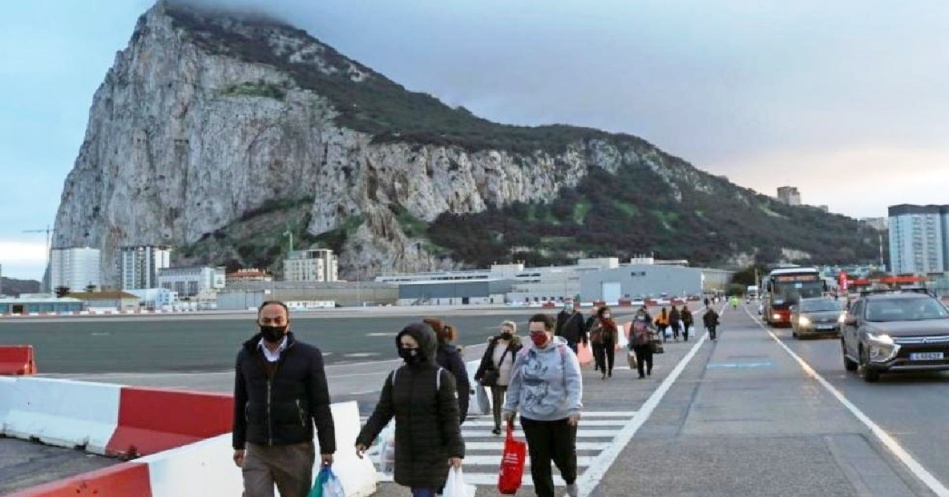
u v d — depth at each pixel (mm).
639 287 138500
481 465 10477
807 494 8172
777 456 10195
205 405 11156
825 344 33312
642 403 16203
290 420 5953
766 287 56969
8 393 14602
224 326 77125
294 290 166875
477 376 13195
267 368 6004
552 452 7855
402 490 9156
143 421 12000
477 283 164375
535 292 154125
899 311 19297
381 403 6539
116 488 6082
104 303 179750
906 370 17922
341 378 23906
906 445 10641
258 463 5996
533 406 7789
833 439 11266
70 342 49938
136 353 38750
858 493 8156
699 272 137375
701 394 17453
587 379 21781
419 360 6426
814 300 38906
